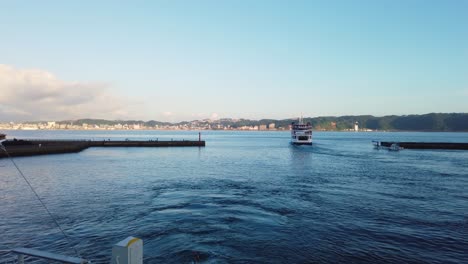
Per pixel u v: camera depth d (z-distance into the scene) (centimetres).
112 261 628
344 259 1534
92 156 7644
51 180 3941
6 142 7950
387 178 4250
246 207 2542
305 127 12512
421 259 1540
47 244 1712
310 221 2158
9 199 2823
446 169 5312
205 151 9944
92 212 2370
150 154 8512
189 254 1570
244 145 13938
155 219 2180
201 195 3030
